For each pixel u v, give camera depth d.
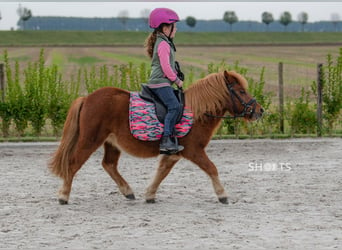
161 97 9.03
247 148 15.68
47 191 10.55
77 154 9.16
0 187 10.91
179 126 9.07
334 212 8.75
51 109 17.38
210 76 9.41
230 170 12.66
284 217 8.42
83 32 128.62
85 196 10.10
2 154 14.94
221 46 88.81
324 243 7.02
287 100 19.61
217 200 9.73
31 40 111.62
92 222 8.16
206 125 9.27
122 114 9.10
